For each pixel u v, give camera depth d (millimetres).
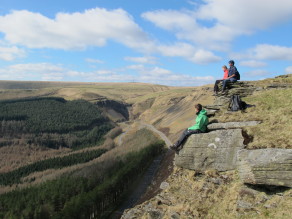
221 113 22094
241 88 26906
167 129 197750
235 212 12789
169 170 88938
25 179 153250
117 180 85250
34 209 80438
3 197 101625
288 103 19906
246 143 16016
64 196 86312
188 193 16234
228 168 16250
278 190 12758
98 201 75750
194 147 17938
